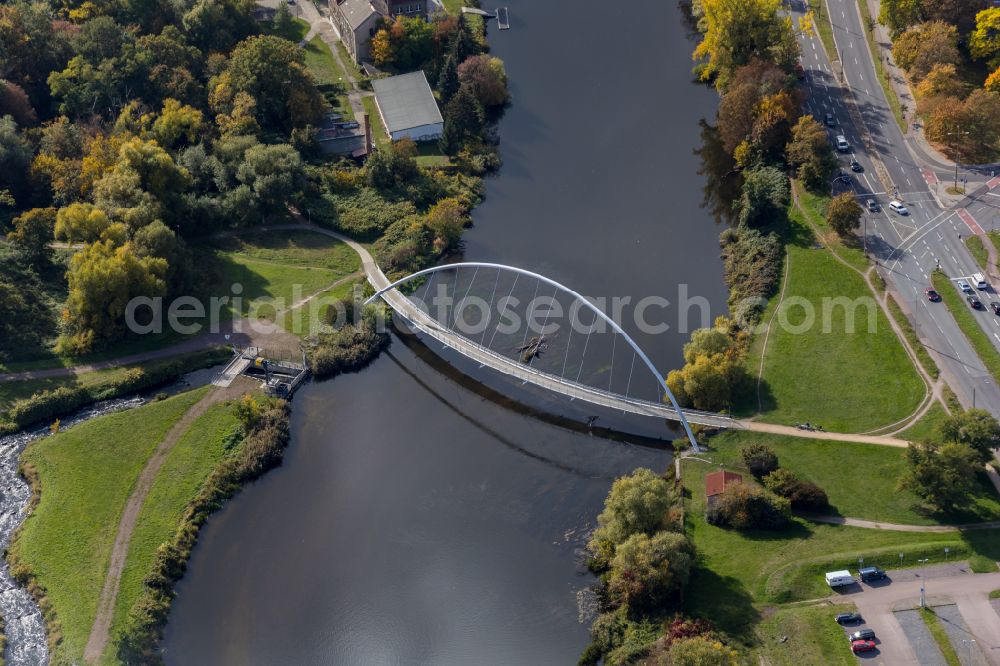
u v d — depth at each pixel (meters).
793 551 170.12
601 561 175.00
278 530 185.50
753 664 152.62
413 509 188.00
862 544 170.38
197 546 182.62
